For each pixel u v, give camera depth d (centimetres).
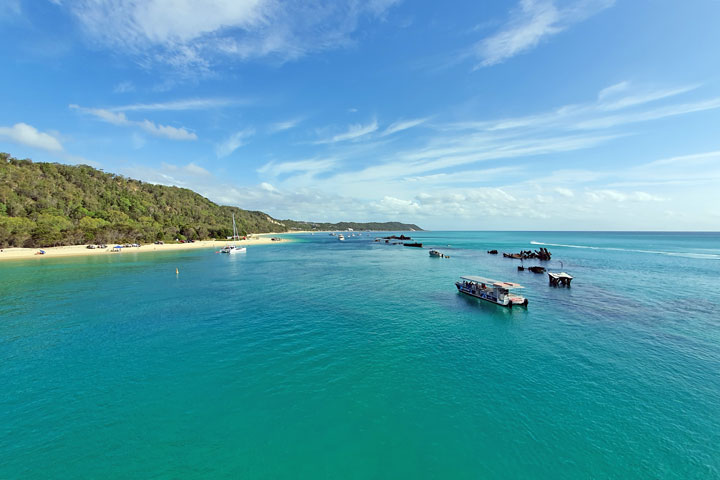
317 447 1317
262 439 1367
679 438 1362
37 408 1596
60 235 10750
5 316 3175
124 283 4991
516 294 4106
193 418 1510
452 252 10750
